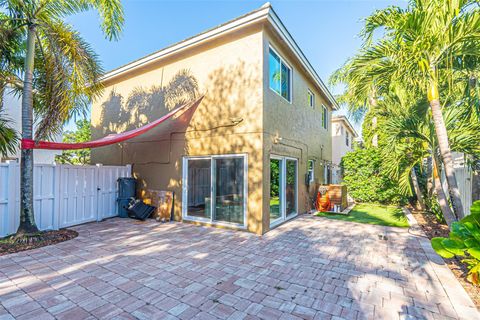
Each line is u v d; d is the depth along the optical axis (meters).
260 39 9.33
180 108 10.84
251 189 9.34
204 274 5.74
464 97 8.80
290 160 12.36
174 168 11.60
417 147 10.27
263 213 9.20
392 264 6.38
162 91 12.29
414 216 12.88
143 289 5.01
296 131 12.74
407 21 6.80
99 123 15.45
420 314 4.22
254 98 9.38
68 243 8.02
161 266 6.19
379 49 7.68
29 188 8.02
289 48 11.06
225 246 7.78
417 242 8.24
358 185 17.69
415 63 6.95
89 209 11.18
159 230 9.77
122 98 14.16
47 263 6.31
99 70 9.23
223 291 4.96
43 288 5.01
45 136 8.40
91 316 4.09
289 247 7.71
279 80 10.96
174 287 5.11
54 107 8.11
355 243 8.15
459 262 6.45
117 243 8.05
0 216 8.16
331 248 7.63
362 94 9.05
